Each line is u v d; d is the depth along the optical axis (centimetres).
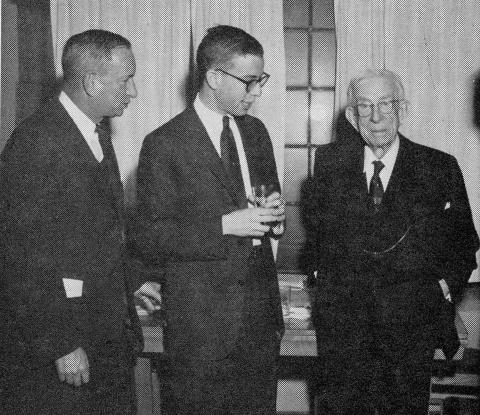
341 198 248
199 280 231
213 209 227
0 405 222
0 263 213
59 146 215
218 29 225
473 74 378
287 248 402
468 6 373
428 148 252
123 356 238
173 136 229
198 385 234
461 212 246
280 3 377
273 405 250
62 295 212
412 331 241
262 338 241
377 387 249
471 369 338
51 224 212
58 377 220
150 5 385
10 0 357
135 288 244
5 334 218
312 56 393
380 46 377
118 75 222
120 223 233
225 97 224
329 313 248
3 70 351
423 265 242
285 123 397
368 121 238
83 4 386
